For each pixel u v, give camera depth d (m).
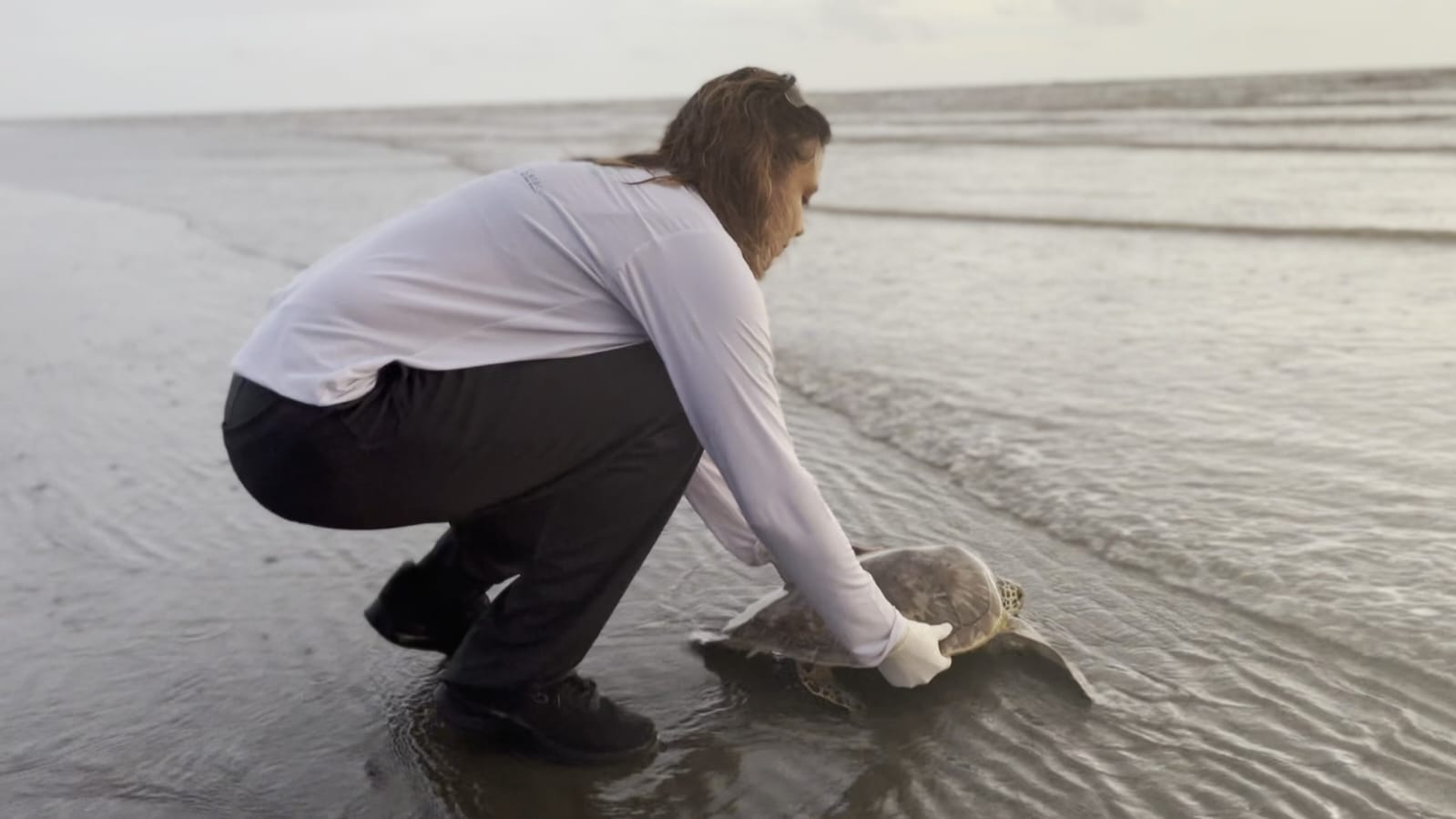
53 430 4.71
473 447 2.02
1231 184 11.18
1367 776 2.19
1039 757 2.32
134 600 3.12
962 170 13.85
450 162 17.17
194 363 5.73
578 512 2.13
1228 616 2.84
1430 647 2.61
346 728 2.46
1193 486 3.64
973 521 3.49
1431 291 6.22
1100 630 2.81
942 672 2.65
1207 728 2.38
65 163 22.30
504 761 2.34
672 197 1.98
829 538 2.08
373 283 1.97
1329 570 3.02
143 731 2.47
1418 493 3.50
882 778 2.28
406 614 2.49
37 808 2.21
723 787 2.26
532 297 2.00
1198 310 6.07
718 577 3.16
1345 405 4.37
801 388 5.00
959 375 5.00
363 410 1.96
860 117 26.53
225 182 15.67
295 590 3.16
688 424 2.14
